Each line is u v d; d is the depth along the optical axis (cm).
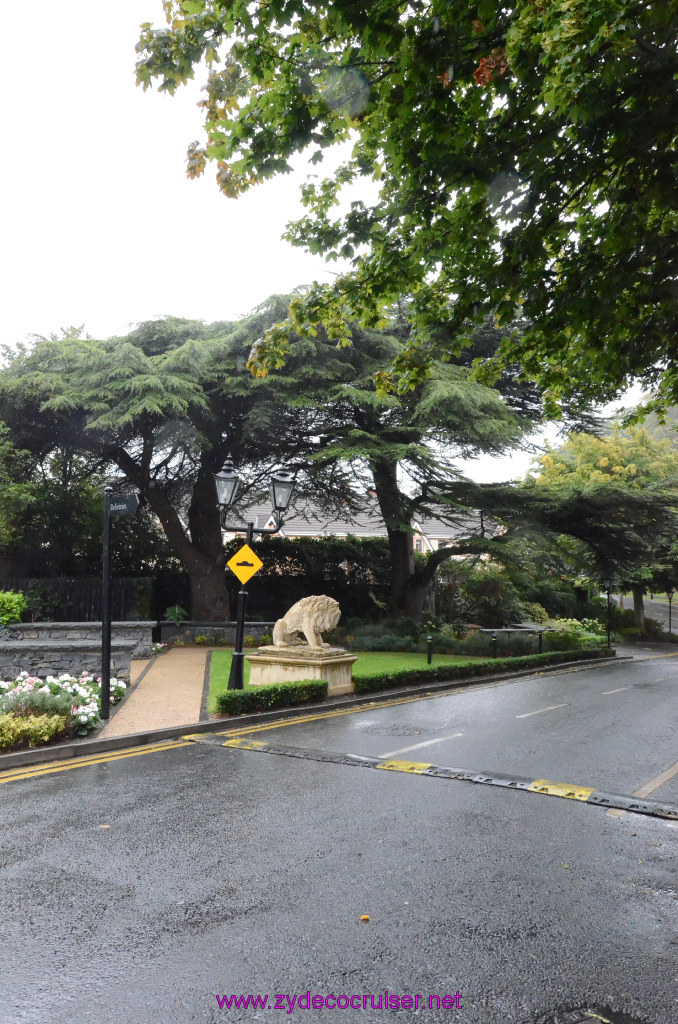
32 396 2108
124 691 1264
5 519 2073
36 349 2250
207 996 360
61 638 1817
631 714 1269
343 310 753
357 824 621
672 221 611
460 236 620
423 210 600
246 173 589
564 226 611
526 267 618
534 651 2419
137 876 509
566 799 707
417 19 489
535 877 508
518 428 2194
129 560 2648
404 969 385
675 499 2516
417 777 786
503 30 491
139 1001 355
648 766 860
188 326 2355
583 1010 350
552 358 773
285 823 623
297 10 484
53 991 364
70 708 973
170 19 534
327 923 437
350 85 550
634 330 651
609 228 585
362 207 641
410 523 2569
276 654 1395
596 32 431
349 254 669
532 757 899
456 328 691
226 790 729
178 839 584
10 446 2095
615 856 552
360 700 1339
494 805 681
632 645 3381
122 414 2019
